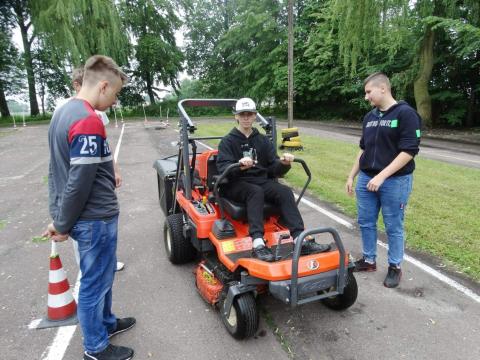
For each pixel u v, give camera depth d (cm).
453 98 2003
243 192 318
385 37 1797
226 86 3906
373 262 393
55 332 303
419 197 618
